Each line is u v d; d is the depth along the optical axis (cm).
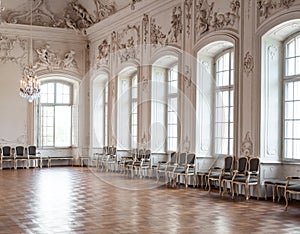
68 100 1752
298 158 899
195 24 1102
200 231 595
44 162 1666
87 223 642
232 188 895
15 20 1588
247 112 941
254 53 925
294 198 870
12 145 1592
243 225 633
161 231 593
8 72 1591
